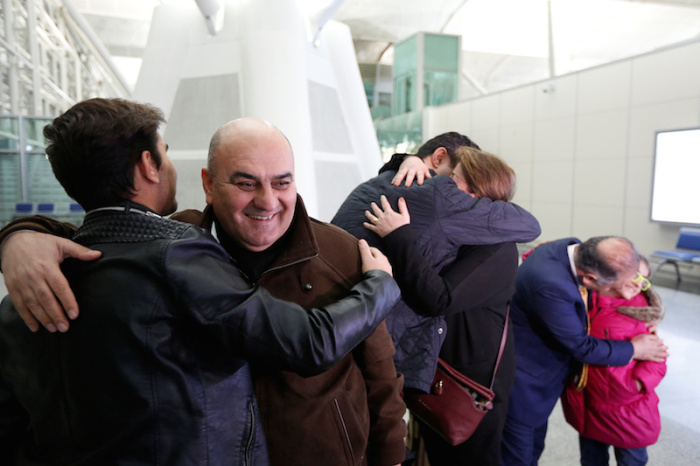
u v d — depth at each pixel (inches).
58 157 25.6
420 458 61.2
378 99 930.1
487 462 51.9
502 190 48.6
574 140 295.1
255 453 27.0
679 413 94.3
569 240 59.8
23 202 330.6
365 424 33.2
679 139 228.5
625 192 263.4
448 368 46.9
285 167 27.9
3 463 26.7
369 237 43.8
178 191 71.8
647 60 245.9
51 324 22.5
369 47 791.1
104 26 619.5
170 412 23.0
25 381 24.3
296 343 24.5
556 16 600.7
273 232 29.3
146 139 26.7
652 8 564.4
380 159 87.7
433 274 41.2
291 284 31.8
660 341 57.7
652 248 250.5
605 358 55.2
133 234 24.8
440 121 439.5
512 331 56.1
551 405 61.5
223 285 24.2
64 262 24.5
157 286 23.2
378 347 34.9
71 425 23.2
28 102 333.4
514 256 47.3
